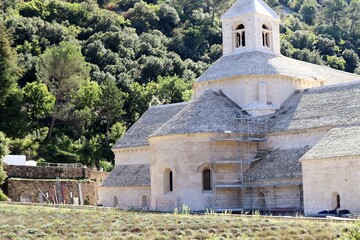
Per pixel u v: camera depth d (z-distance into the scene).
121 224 55.88
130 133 105.69
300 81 91.50
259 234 50.75
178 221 57.50
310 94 86.50
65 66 152.12
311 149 73.12
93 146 149.12
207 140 79.19
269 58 91.31
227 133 80.19
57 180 107.50
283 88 88.81
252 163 81.94
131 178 98.19
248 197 80.00
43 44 190.50
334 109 80.19
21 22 192.50
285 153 80.38
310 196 71.50
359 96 80.31
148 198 94.56
